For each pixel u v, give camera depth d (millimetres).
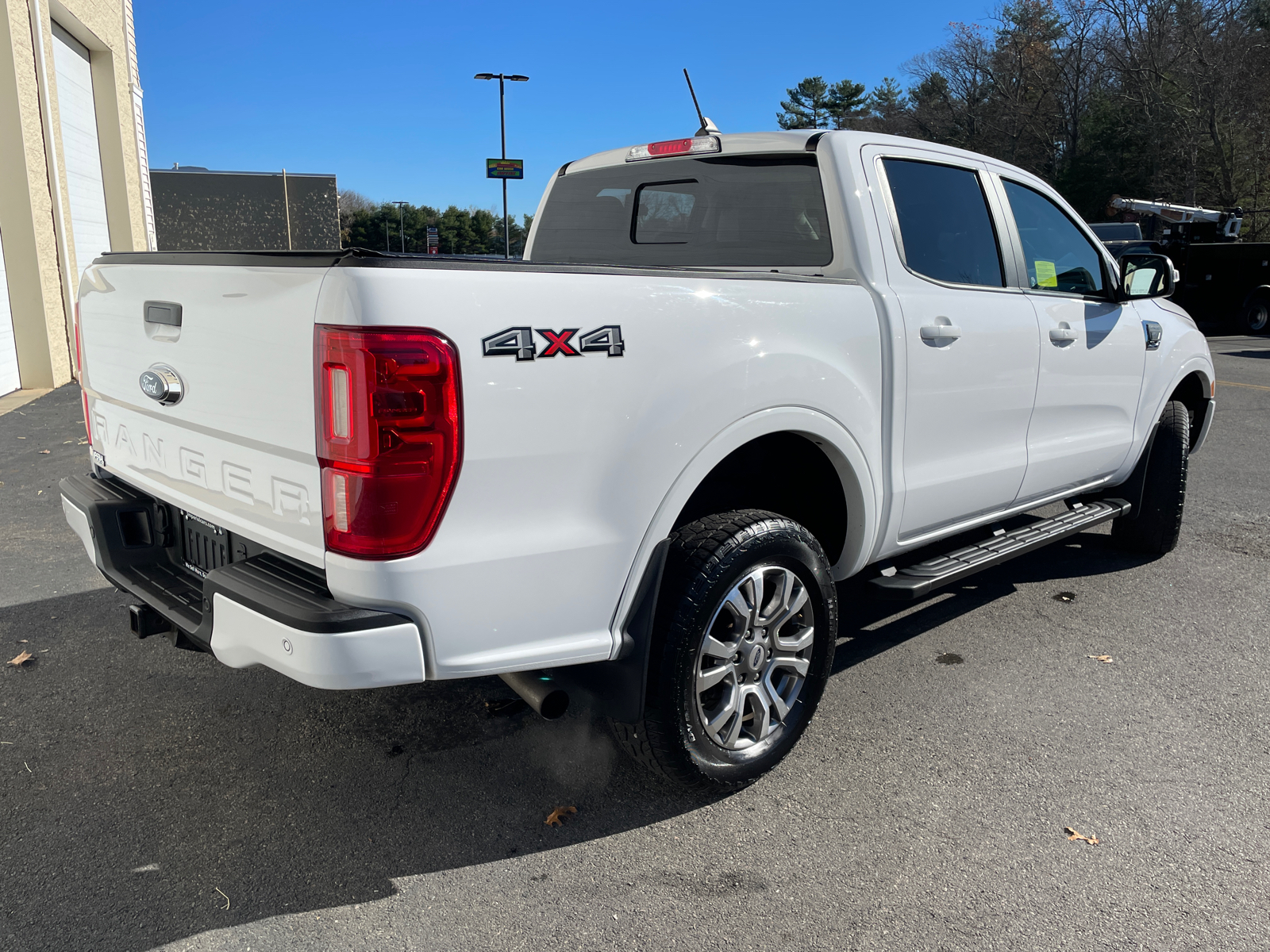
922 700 3311
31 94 10312
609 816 2598
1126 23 42875
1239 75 38094
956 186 3424
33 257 10219
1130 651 3754
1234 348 15586
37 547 4855
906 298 3023
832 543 3104
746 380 2455
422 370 1880
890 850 2443
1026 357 3539
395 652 1974
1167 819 2590
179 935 2105
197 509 2471
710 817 2592
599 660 2318
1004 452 3572
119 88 14094
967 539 4641
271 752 2912
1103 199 43031
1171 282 3891
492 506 2041
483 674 2115
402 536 1928
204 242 42125
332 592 1992
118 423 2854
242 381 2158
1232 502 6078
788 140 3158
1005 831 2531
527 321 2029
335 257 1885
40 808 2588
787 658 2744
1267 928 2154
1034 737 3045
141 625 2586
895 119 65375
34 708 3166
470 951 2072
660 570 2363
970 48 57688
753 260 3283
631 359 2219
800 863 2391
